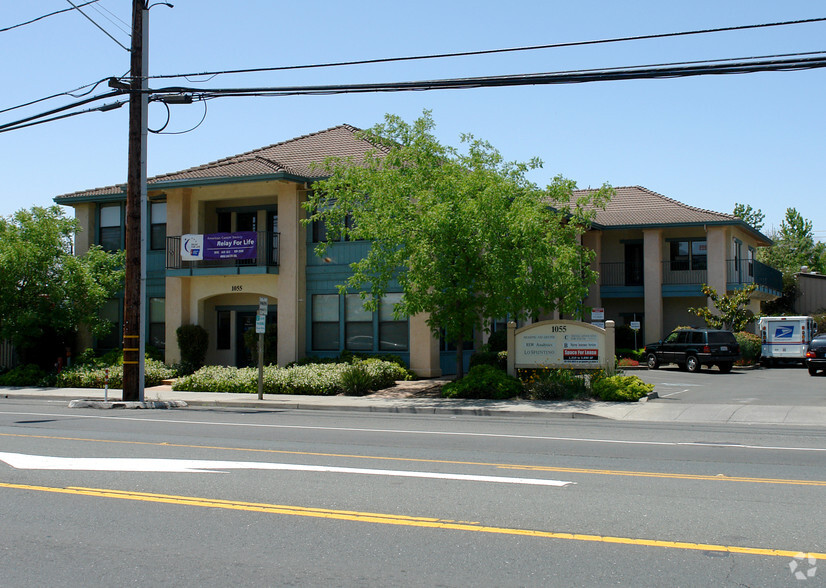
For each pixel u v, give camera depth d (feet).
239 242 84.33
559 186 68.28
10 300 82.43
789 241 265.13
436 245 63.31
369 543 20.71
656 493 26.48
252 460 33.17
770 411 54.75
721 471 30.81
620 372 65.87
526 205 64.75
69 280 83.97
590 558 19.30
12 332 82.64
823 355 93.40
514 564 18.88
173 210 89.40
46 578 18.22
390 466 31.68
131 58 59.47
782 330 112.47
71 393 72.95
